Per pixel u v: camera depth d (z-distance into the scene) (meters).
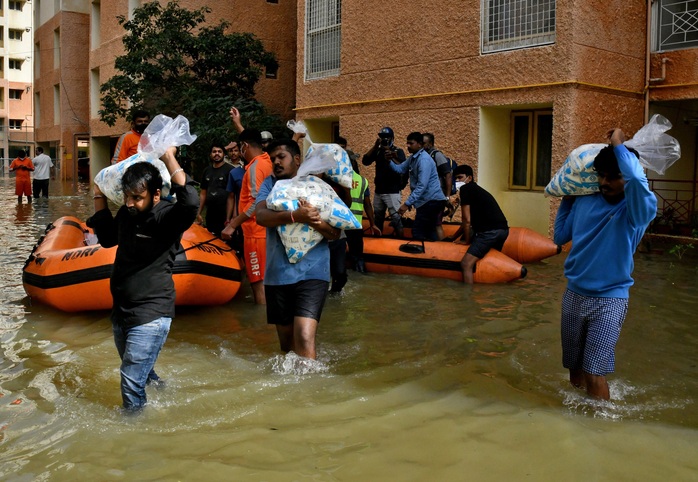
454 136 11.53
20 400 4.31
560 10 9.97
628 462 3.48
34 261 6.84
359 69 13.29
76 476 3.34
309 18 14.76
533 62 10.34
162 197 4.24
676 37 10.92
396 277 8.31
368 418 4.02
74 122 30.95
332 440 3.74
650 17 11.00
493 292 7.39
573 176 4.08
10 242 10.99
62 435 3.80
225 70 17.38
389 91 12.67
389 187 9.70
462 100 11.37
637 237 4.00
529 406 4.19
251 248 6.77
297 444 3.69
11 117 50.81
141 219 3.98
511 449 3.62
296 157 5.03
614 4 10.46
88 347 5.44
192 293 6.37
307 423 3.96
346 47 13.55
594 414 4.05
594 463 3.46
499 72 10.80
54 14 32.00
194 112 16.11
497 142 11.41
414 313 6.50
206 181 8.27
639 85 11.06
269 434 3.81
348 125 13.63
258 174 6.40
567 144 10.02
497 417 4.01
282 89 19.56
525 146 11.41
